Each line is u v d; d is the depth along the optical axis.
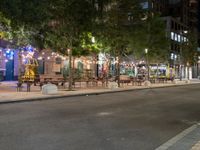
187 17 105.25
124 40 38.38
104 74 45.50
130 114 14.28
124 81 41.47
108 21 34.56
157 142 8.79
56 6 26.44
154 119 13.06
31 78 28.09
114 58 44.66
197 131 10.41
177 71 87.50
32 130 10.00
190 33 76.31
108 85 33.69
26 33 24.56
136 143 8.59
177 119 13.24
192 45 75.06
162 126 11.45
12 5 16.66
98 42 34.91
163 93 29.28
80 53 32.75
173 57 85.69
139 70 69.06
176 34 89.75
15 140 8.55
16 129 10.10
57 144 8.23
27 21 18.17
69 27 28.14
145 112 15.16
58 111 14.72
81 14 27.84
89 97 23.17
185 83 56.41
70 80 28.80
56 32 28.25
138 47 46.94
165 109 16.61
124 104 18.53
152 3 83.62
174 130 10.73
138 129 10.70
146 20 49.16
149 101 20.83
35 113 13.91
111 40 35.66
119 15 35.75
